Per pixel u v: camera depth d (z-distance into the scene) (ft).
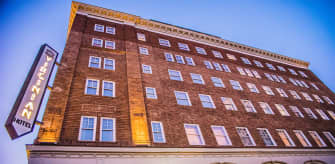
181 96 65.98
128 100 55.31
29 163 35.47
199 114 61.98
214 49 104.37
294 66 129.80
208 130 58.59
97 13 87.15
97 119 47.57
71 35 68.69
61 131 41.98
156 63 74.38
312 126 82.43
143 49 78.84
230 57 104.68
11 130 33.45
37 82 43.01
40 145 37.86
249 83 90.68
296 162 62.69
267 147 62.23
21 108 36.83
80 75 56.29
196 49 97.40
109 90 56.18
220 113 66.13
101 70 61.05
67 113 45.75
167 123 54.54
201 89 72.49
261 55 120.37
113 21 88.28
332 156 70.90
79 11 83.76
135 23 93.15
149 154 45.37
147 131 49.34
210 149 52.60
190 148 50.49
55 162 37.17
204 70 84.07
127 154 43.37
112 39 76.95
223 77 85.61
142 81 63.31
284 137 70.64
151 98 59.21
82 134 43.75
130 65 66.33
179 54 86.99
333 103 108.06
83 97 50.93
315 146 72.43
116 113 50.75
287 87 102.73
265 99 84.74
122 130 47.60
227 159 52.90
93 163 39.50
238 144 58.65
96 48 68.59
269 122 73.00
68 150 39.17
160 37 93.09
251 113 72.90
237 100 76.02
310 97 104.27
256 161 56.59
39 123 40.52
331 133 83.82
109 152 41.98
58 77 51.55
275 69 115.55
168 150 47.75
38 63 45.29
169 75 72.08
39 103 41.37
